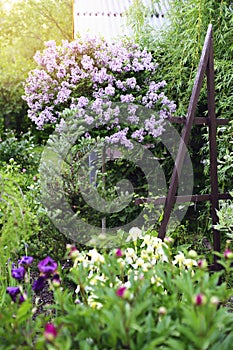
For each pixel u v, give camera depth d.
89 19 4.78
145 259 1.96
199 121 2.81
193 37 3.60
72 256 1.67
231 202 3.04
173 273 1.75
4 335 1.42
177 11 3.77
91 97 3.53
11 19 9.56
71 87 3.49
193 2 3.55
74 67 3.59
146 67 3.62
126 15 4.19
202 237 3.54
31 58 9.68
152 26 4.22
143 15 4.02
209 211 3.62
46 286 2.71
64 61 3.55
